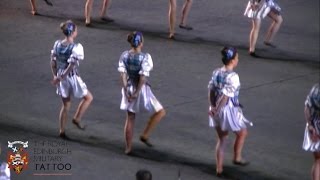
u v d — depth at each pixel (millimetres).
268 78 41719
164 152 32969
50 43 47000
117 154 32719
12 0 56000
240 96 39188
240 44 46875
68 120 36031
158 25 50125
